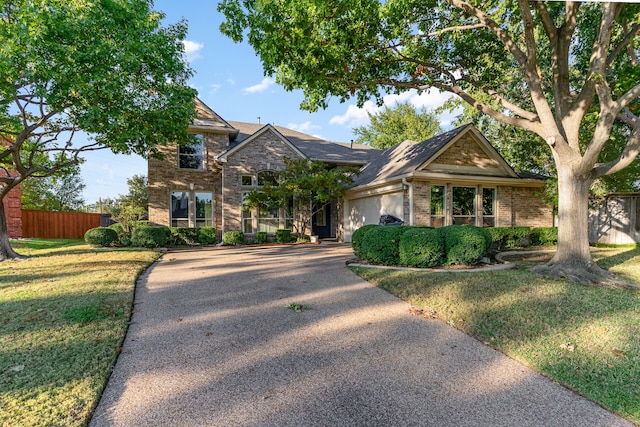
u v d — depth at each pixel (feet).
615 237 43.78
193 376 9.68
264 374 9.82
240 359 10.78
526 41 22.95
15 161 32.73
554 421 7.70
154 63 30.83
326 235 63.41
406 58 29.14
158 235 43.04
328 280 22.36
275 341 12.26
